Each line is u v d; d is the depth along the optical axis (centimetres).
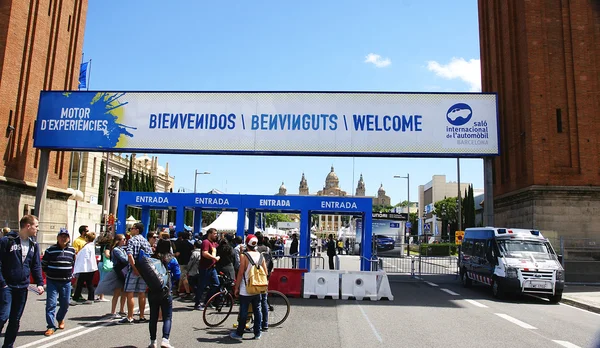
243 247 1130
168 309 746
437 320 1065
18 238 705
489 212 1936
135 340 797
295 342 805
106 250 1243
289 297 1412
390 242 4166
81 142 1975
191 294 1343
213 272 1155
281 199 1875
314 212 2128
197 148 1977
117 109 2000
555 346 820
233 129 1978
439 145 1920
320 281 1421
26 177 2083
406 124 1938
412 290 1691
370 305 1286
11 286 686
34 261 730
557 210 1981
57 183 2372
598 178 2009
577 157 2036
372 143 1934
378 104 1956
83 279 1226
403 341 830
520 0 2211
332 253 2356
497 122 1923
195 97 2008
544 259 1495
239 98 1998
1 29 1967
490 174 1955
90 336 827
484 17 2814
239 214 1875
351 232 5122
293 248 2267
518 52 2244
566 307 1365
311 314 1111
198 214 2125
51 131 1986
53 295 855
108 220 3288
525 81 2125
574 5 2141
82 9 2634
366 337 856
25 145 2078
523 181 2130
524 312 1229
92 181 4762
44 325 924
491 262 1547
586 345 830
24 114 2077
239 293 845
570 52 2119
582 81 2084
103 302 1231
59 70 2388
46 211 2262
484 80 2789
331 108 1966
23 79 2075
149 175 6388
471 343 828
